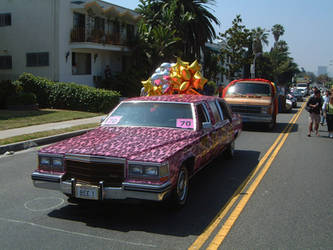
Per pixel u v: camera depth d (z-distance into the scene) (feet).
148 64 91.40
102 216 16.60
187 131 19.20
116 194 15.08
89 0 84.07
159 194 14.64
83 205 18.10
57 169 16.28
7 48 81.46
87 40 81.61
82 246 13.47
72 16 79.30
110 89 85.51
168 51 88.12
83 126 45.27
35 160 28.84
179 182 17.20
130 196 14.96
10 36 80.84
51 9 76.13
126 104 21.63
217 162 28.43
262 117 47.57
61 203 18.37
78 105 63.62
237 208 17.78
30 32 78.64
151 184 14.74
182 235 14.51
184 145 17.16
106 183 15.51
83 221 15.96
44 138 36.94
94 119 53.88
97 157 15.38
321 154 31.73
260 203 18.54
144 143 16.94
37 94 66.23
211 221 16.03
